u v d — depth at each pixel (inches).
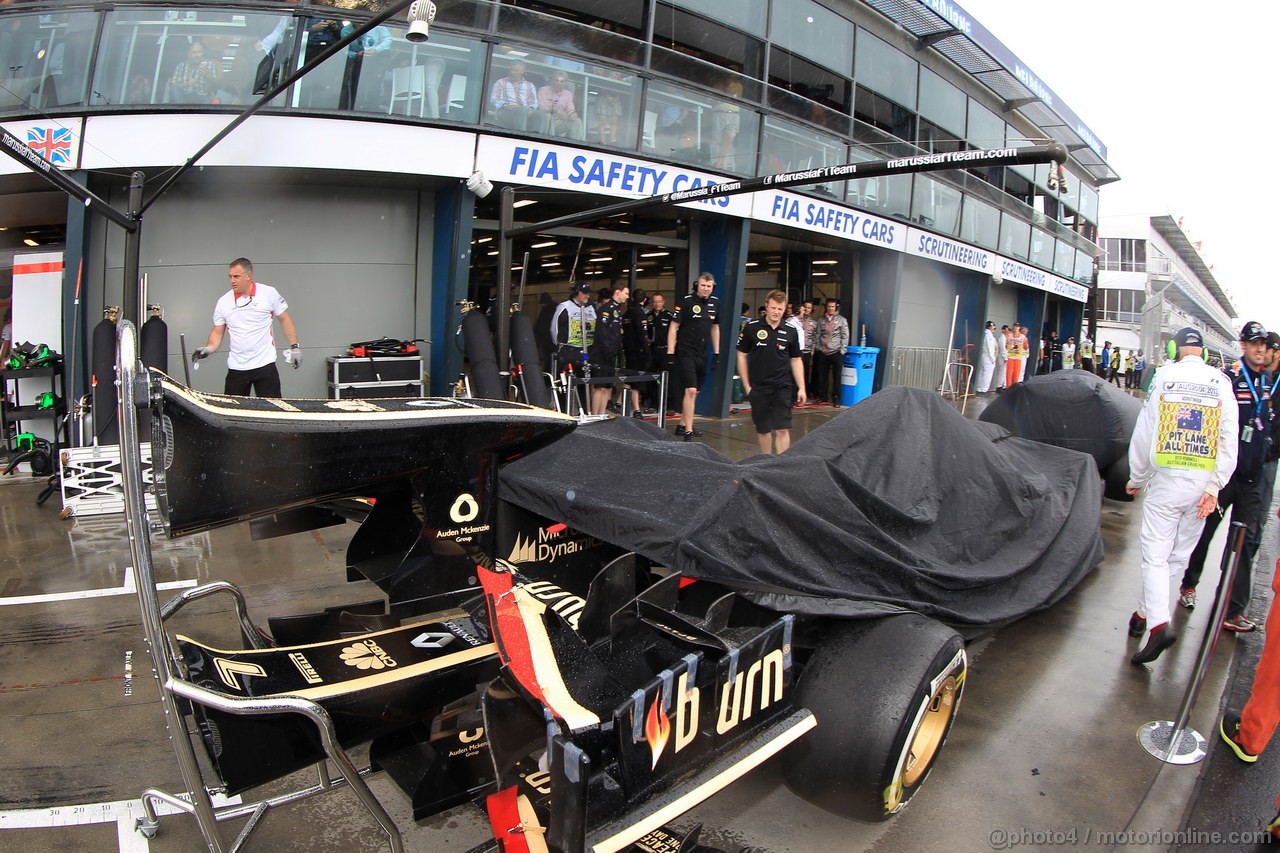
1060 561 156.0
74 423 270.5
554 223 228.8
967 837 102.7
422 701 91.8
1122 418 264.4
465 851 97.5
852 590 108.2
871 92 498.6
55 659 143.9
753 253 546.0
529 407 113.7
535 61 333.7
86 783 108.2
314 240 340.5
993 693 142.8
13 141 167.8
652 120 376.8
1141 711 137.6
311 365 345.4
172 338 320.2
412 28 157.0
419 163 317.7
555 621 87.4
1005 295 751.1
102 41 278.4
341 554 205.3
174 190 314.5
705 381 442.0
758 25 415.2
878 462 134.3
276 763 83.9
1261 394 169.8
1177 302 2119.8
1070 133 713.6
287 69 290.8
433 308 364.5
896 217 518.6
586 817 69.0
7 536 215.5
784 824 105.3
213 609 166.4
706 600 109.6
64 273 287.3
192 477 78.7
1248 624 173.2
